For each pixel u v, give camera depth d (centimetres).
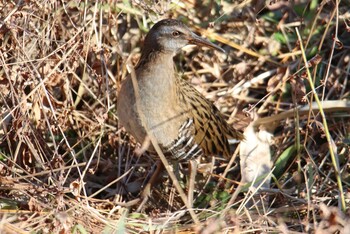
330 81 1185
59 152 1108
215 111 1105
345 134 1131
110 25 1106
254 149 1123
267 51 1217
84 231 915
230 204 961
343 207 952
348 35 1213
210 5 1206
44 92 1044
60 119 1083
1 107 1059
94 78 1131
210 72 1216
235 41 1223
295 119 1105
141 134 1009
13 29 1018
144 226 956
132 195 1102
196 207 1073
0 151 1072
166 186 1114
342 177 1070
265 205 1030
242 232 921
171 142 1024
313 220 963
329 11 1216
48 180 1020
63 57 1024
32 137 1056
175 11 1200
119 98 1009
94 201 1020
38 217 935
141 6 1149
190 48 1208
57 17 1074
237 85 1197
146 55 1002
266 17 1236
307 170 1067
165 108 995
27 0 1023
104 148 1137
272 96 1188
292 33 1232
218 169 1147
